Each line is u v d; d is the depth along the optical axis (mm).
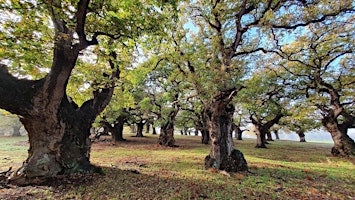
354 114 14523
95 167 6758
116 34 6227
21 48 5098
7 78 5410
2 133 28781
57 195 4672
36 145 5805
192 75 8266
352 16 9781
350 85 13242
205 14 8938
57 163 5859
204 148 17625
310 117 15773
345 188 6277
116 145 18625
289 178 7297
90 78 7488
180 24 9297
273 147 20359
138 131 28766
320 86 14047
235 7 8719
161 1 5094
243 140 29766
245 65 8383
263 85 14281
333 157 13445
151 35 6184
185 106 18031
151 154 13039
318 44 12586
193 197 4922
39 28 5320
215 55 8836
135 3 5059
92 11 5574
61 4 5039
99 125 19953
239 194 5281
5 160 9297
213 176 7090
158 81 16562
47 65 6676
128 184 5742
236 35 8977
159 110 18703
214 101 8117
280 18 8312
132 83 10492
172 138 19078
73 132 6363
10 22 4895
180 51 9344
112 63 8078
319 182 6902
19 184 5195
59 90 5906
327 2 8117
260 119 19672
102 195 4828
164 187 5629
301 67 13898
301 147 21234
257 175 7539
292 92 16078
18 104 5367
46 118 5781
